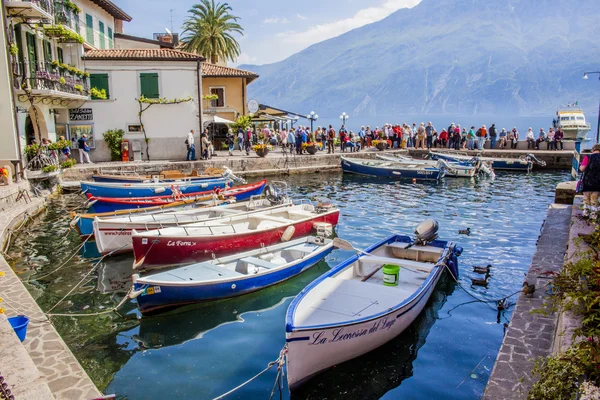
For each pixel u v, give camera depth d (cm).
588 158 1082
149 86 2811
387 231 1620
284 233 1366
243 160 2922
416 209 2006
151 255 1168
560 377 436
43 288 1107
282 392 695
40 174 1988
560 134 3547
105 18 3366
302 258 1143
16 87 1980
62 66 2362
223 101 3716
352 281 905
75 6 2597
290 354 668
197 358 788
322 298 833
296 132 3466
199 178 2180
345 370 748
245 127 3497
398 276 976
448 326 895
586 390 394
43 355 648
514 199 2247
